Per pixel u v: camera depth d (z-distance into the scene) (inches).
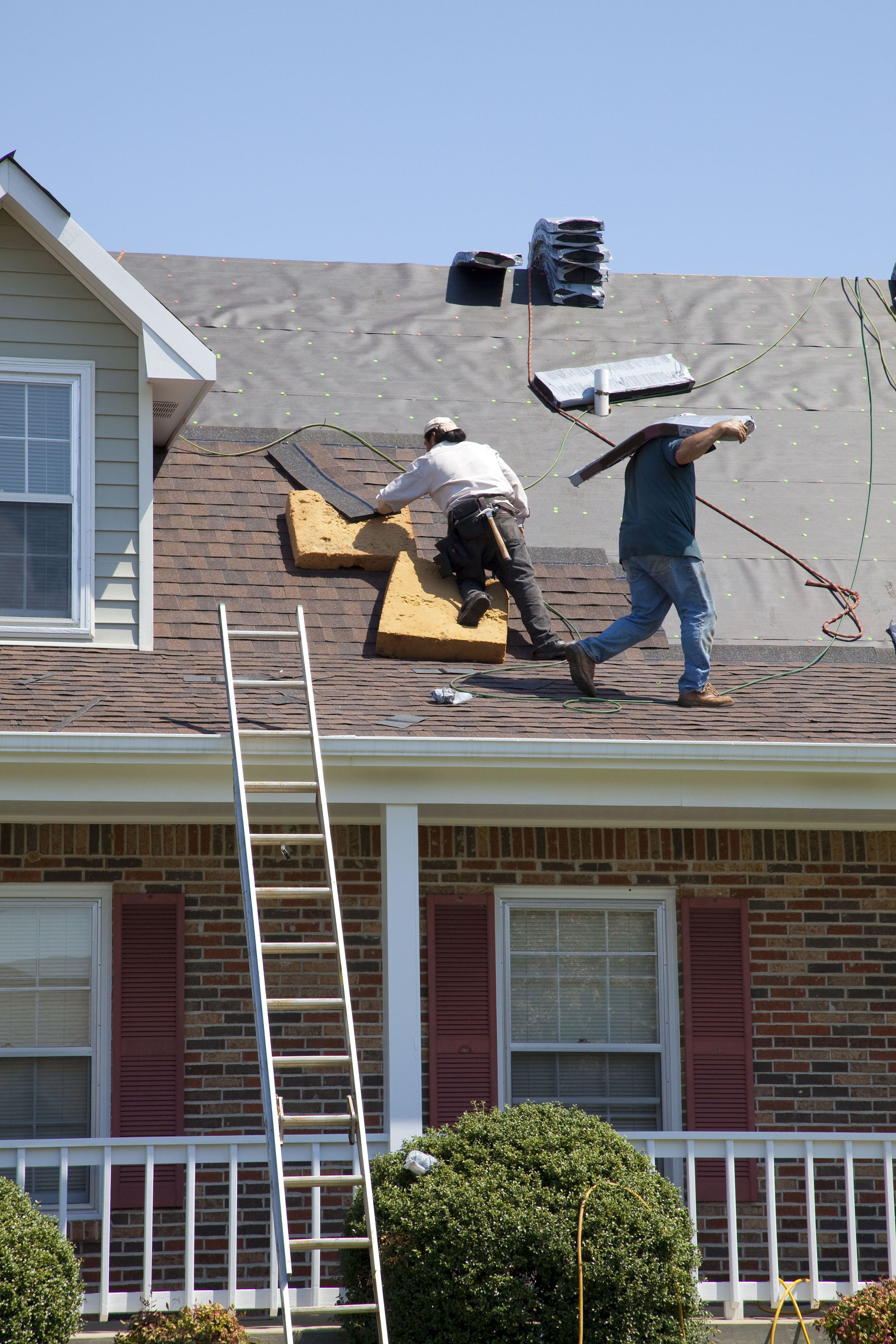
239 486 1768.0
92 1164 1217.4
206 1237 1412.4
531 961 1531.7
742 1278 1470.2
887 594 1834.4
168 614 1587.1
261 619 1595.7
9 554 1545.3
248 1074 1455.5
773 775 1363.2
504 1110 1235.2
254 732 1273.4
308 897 1146.0
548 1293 1075.3
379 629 1560.0
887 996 1545.3
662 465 1520.7
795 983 1536.7
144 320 1583.4
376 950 1488.7
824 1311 1248.2
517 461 1972.2
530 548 1806.1
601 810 1387.8
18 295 1589.6
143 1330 1138.7
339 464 1823.3
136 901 1462.8
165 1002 1451.8
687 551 1504.7
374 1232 1018.1
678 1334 1082.7
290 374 2071.9
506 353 2178.9
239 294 2207.2
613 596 1729.8
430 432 1700.3
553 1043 1518.2
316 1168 1214.9
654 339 2241.6
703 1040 1514.5
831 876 1560.0
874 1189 1499.8
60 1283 1088.2
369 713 1386.6
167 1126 1430.9
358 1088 1054.4
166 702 1373.0
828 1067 1524.4
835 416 2119.8
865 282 2404.0
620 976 1537.9
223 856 1487.5
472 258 2277.3
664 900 1551.4
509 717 1403.8
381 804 1316.4
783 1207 1491.1
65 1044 1444.4
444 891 1512.1
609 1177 1137.4
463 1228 1080.8
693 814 1418.6
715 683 1588.3
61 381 1585.9
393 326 2192.4
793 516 1937.7
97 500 1577.3
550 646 1594.5
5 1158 1213.7
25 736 1245.1
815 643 1743.4
